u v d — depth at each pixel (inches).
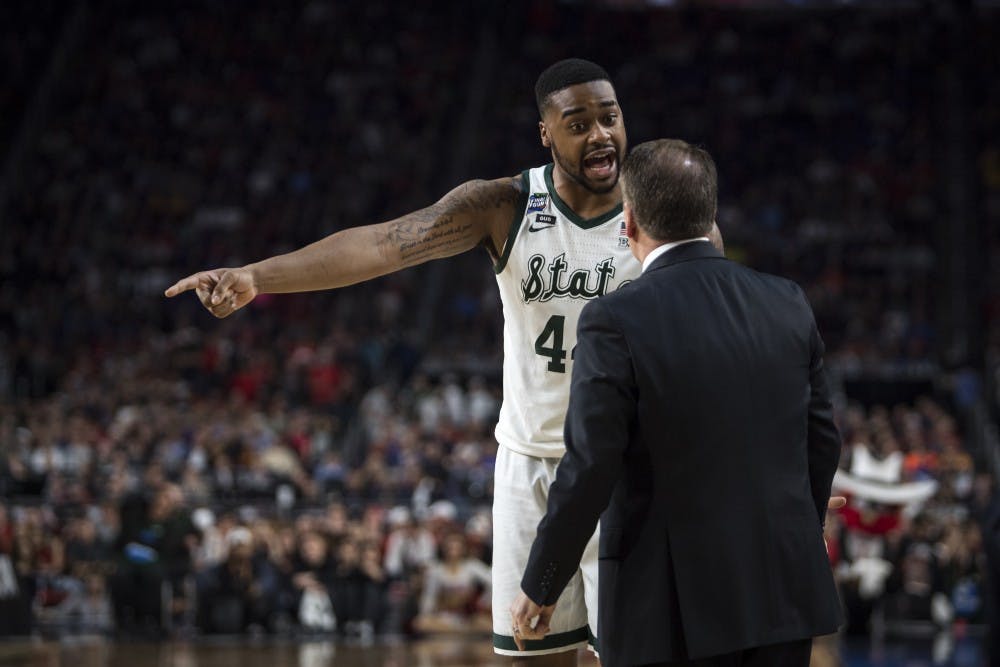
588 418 145.1
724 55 1341.0
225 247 1066.1
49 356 903.7
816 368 158.1
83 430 713.6
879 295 1015.6
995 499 267.6
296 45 1325.0
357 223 1109.1
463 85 1305.4
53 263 1026.7
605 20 1390.3
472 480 663.8
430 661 442.6
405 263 177.8
